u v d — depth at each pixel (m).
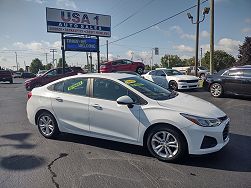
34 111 6.07
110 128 4.98
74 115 5.43
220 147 4.30
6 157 4.80
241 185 3.63
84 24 24.64
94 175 4.02
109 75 5.36
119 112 4.82
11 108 10.39
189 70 30.55
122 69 24.78
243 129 6.43
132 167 4.29
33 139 5.91
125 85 4.94
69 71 19.19
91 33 25.06
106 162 4.52
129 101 4.59
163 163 4.43
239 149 5.01
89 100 5.23
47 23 22.91
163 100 4.69
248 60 36.34
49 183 3.78
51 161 4.59
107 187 3.63
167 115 4.38
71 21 23.98
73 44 23.81
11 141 5.78
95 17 25.22
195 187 3.60
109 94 5.06
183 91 14.98
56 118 5.73
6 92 18.03
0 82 35.66
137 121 4.64
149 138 4.59
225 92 11.54
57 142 5.67
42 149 5.23
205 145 4.26
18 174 4.09
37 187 3.67
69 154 4.93
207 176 3.92
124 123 4.79
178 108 4.43
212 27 17.39
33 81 18.11
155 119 4.46
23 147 5.36
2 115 8.86
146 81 5.59
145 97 4.70
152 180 3.82
